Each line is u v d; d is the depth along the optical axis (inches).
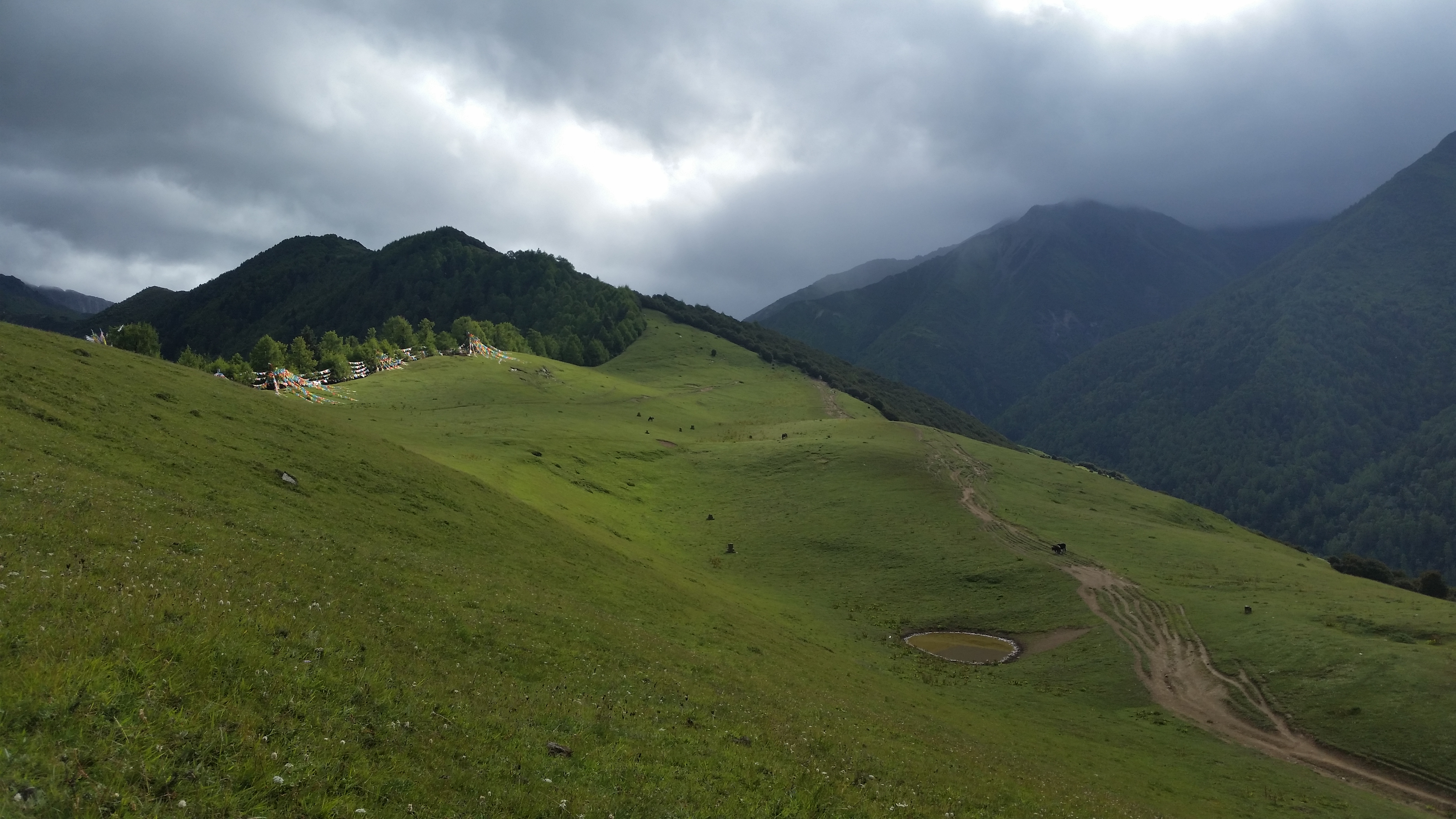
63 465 1117.1
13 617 531.5
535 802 579.8
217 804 428.5
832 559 3540.8
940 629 2866.6
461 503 2003.0
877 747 1103.6
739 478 4783.5
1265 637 2496.3
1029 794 1087.6
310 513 1445.6
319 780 494.3
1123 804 1253.7
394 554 1323.8
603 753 721.0
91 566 713.6
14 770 379.6
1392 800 1680.6
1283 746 1962.4
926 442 5634.8
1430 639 2311.8
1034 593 3078.2
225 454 1569.9
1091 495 4945.9
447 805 531.5
